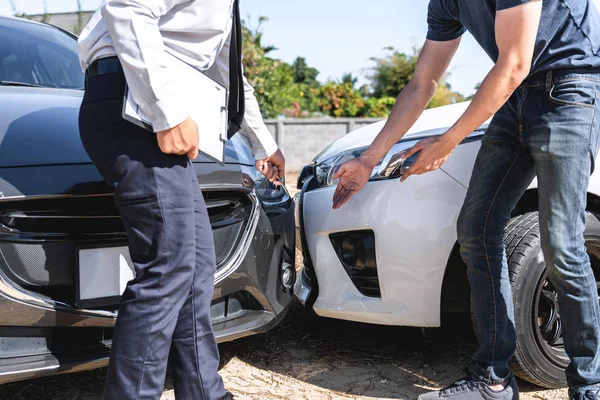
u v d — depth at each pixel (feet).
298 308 9.46
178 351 5.20
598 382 5.65
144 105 4.41
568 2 5.30
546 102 5.39
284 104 48.88
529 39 5.03
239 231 6.61
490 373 5.97
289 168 39.75
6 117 6.11
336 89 50.90
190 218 4.80
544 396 6.51
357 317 6.93
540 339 6.40
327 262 7.14
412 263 6.54
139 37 4.28
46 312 5.33
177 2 4.55
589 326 5.61
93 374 6.95
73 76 8.70
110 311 5.61
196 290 5.17
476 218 5.98
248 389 6.71
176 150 4.53
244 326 6.60
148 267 4.70
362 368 7.33
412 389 6.77
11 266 5.27
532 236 6.32
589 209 6.83
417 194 6.54
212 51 4.88
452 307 6.84
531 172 5.92
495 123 5.91
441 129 6.90
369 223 6.68
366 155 6.66
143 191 4.61
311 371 7.25
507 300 6.01
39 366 5.27
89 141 4.68
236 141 7.33
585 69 5.33
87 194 5.43
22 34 9.14
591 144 5.36
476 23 5.70
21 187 5.24
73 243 5.54
